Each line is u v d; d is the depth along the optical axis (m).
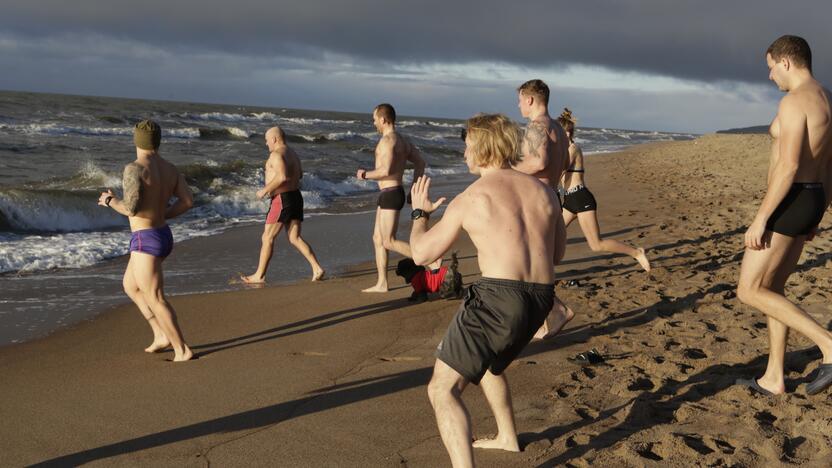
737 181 19.84
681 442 3.40
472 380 2.86
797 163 3.63
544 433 3.66
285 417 4.01
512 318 2.80
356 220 13.78
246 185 17.81
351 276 8.49
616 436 3.59
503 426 3.43
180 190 5.25
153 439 3.72
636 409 3.88
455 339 2.85
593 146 57.50
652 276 7.48
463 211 2.94
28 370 4.95
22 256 9.22
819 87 3.72
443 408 2.80
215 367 4.98
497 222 2.89
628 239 10.12
